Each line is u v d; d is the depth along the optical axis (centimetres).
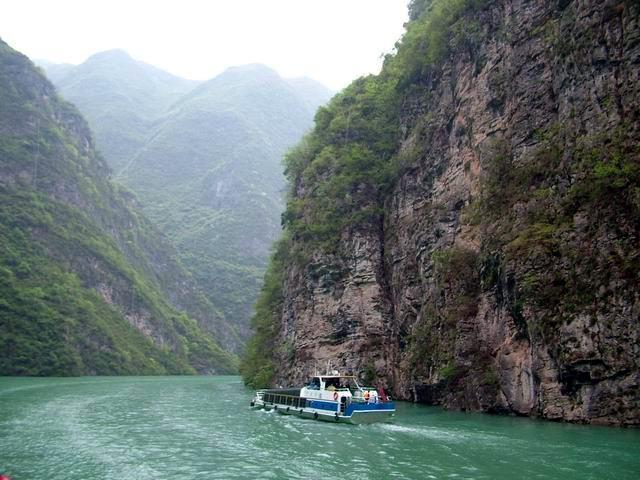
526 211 3488
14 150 14612
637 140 2859
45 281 12012
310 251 5950
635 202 2777
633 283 2691
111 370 11600
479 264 3838
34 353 10125
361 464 2070
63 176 15700
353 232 5600
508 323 3428
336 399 3362
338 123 6638
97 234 15425
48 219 13738
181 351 15475
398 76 6022
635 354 2638
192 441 2603
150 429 2997
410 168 5266
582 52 3288
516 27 4056
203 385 7756
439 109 5056
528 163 3619
